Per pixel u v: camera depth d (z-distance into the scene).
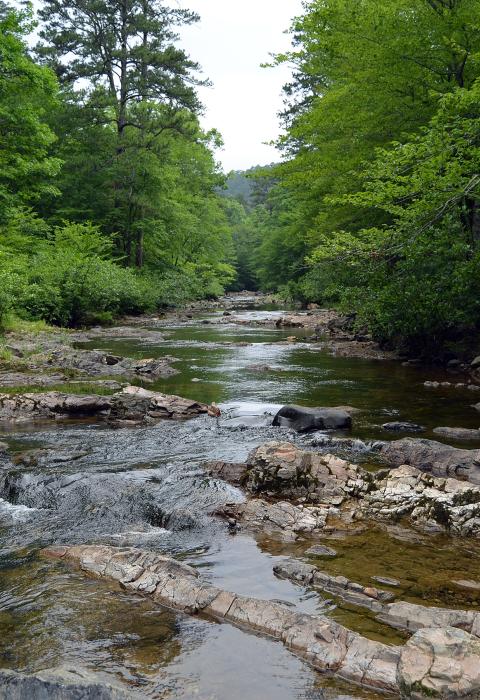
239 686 3.12
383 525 5.57
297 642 3.51
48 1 35.59
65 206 39.88
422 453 7.30
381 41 18.11
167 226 46.00
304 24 19.98
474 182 12.78
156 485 6.45
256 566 4.63
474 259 14.03
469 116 14.95
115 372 14.44
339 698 3.04
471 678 2.97
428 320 15.47
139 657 3.38
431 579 4.43
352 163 21.30
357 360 16.73
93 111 36.69
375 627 3.71
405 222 14.01
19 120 25.28
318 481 6.39
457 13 16.75
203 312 38.66
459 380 13.45
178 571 4.41
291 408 9.38
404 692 3.01
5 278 21.11
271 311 38.91
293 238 42.81
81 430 9.20
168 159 41.78
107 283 28.53
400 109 19.42
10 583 4.33
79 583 4.33
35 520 5.77
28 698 2.78
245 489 6.48
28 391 11.92
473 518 5.45
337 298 35.97
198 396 11.66
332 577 4.32
